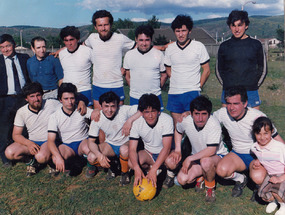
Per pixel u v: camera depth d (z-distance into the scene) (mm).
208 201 3453
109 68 4578
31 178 4207
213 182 3453
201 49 4199
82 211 3369
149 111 3391
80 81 4680
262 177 3264
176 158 3658
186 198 3564
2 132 4582
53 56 4758
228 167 3381
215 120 3494
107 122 3896
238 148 3590
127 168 3875
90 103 4855
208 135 3465
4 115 4609
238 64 4129
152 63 4363
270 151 3113
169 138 3605
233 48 4156
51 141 4027
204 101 3277
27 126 4266
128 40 4602
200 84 4402
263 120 3080
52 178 4223
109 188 3887
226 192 3658
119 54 4582
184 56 4203
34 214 3330
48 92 4824
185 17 4066
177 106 4445
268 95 9328
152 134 3668
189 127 3582
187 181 3570
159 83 4559
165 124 3607
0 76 4605
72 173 4344
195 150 3781
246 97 3311
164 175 4172
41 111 4188
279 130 5652
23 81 4730
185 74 4266
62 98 3980
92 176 4207
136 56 4402
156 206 3422
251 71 4129
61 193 3783
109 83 4637
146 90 4469
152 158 3904
